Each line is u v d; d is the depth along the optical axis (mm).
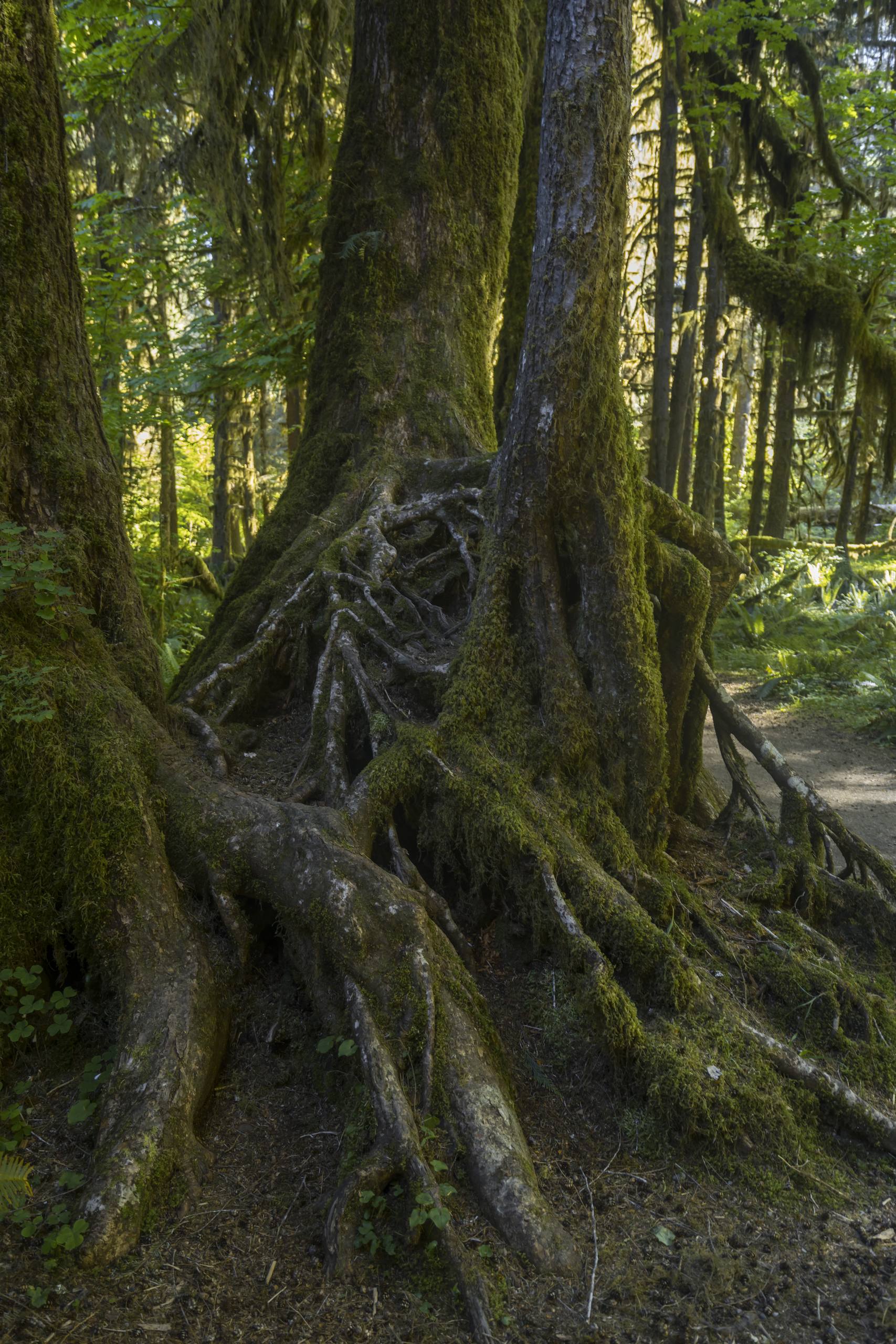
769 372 19141
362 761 4609
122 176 9086
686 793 5469
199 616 11328
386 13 6312
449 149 6402
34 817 3598
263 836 3736
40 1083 3393
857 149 15656
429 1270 2711
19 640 3785
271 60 7676
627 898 3891
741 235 13039
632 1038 3469
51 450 3965
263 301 8969
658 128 17609
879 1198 3277
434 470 5875
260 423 16281
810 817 5020
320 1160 3105
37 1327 2428
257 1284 2658
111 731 3803
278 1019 3598
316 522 5695
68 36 9305
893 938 4672
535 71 8344
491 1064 3338
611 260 4254
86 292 9711
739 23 11680
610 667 4453
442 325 6477
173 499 12984
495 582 4551
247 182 8016
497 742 4344
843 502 17000
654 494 5219
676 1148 3326
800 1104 3520
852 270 14242
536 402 4363
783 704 11516
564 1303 2674
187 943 3547
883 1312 2740
